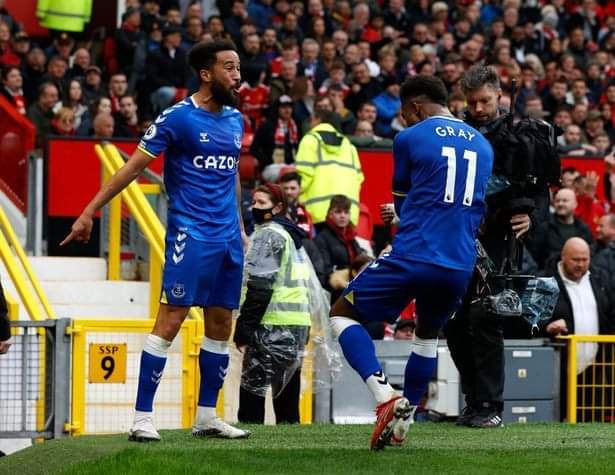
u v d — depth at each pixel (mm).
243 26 65750
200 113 27219
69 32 69562
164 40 64062
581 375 39656
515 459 25984
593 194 58562
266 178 51094
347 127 61250
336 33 68000
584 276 42844
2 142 53062
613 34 79500
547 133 30938
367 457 25828
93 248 54688
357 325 26703
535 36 76562
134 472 24266
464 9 76062
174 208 27312
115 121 58750
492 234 30719
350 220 46500
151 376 27750
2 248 41531
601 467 25359
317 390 39125
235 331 36188
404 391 27906
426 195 26438
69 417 36438
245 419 36438
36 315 39625
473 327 31109
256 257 35969
